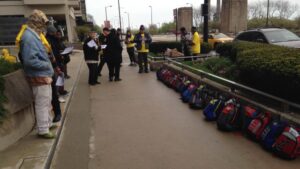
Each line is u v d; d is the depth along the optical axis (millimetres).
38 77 4754
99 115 6793
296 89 4773
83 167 4297
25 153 4441
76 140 5305
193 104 7016
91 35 10258
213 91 6902
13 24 26984
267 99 5684
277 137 4508
